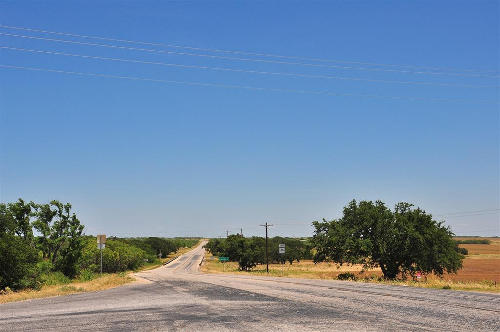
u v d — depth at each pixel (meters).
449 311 14.62
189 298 20.41
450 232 49.78
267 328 12.05
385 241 48.28
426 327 11.79
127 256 72.88
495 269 92.94
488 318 13.10
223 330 11.86
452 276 71.56
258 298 19.89
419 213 49.66
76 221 43.88
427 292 21.39
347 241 48.44
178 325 12.80
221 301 18.84
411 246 48.09
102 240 39.59
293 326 12.28
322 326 12.21
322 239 50.97
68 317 14.82
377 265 52.16
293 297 20.06
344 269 92.25
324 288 24.78
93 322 13.62
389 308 15.62
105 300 20.38
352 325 12.27
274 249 116.88
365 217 48.97
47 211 42.75
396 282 30.80
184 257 171.12
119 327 12.64
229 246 97.25
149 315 14.96
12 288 30.02
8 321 14.27
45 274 38.00
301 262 130.38
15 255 30.03
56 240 42.53
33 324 13.50
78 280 42.09
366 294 20.80
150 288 27.56
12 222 34.62
